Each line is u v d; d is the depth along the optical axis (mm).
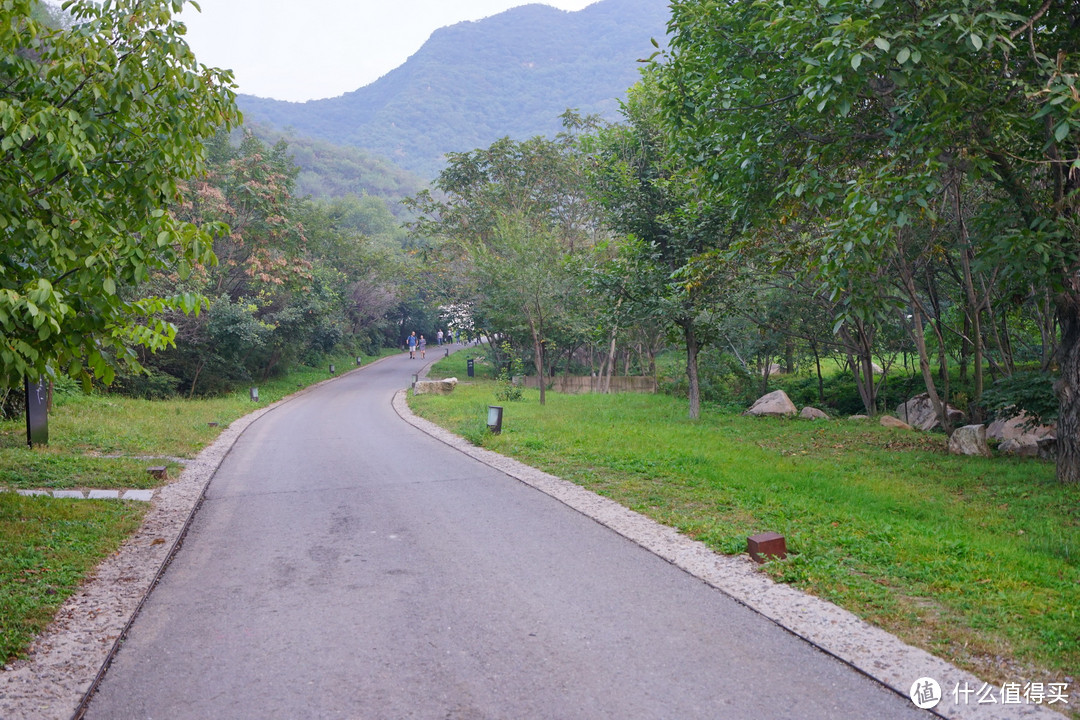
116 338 6652
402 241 103438
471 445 15781
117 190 7316
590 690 4434
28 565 6645
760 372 38500
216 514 9430
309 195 48719
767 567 6641
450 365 56188
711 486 10602
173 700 4379
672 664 4781
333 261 56875
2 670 4703
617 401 28812
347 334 58344
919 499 10141
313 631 5430
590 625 5469
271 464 13656
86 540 7676
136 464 12461
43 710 4191
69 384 23062
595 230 39469
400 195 174625
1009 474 11984
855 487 10711
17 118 6094
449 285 46812
